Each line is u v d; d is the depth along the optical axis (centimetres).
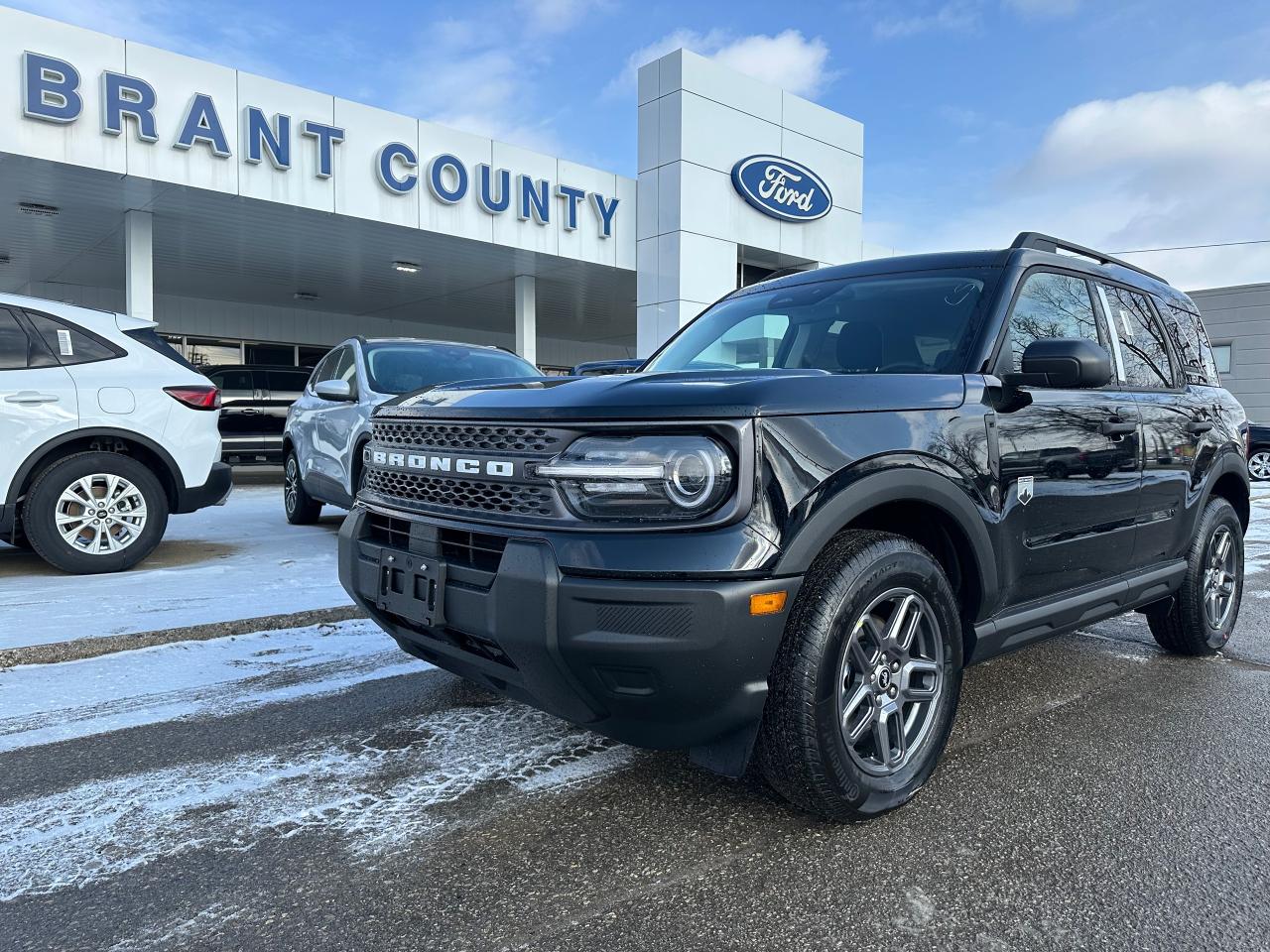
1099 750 308
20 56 983
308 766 285
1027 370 281
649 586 208
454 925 198
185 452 592
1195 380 426
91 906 205
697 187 1627
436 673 381
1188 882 220
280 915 202
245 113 1145
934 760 263
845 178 1934
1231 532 436
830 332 334
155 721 323
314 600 493
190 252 1498
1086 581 331
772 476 217
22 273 1742
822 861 228
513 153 1440
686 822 248
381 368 698
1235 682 392
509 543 228
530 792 267
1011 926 200
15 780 272
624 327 2488
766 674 219
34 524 546
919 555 252
